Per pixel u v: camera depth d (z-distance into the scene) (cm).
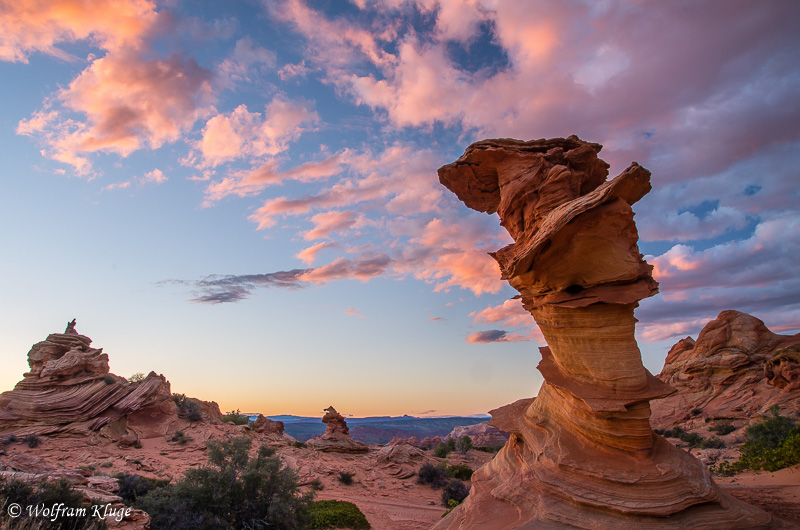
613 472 1239
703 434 5975
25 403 4375
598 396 1347
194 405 5600
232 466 2280
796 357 5678
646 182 1345
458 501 3650
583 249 1409
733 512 1172
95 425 4359
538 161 1636
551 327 1531
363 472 4859
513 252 1728
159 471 3559
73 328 5475
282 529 2128
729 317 7612
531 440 1570
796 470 2175
